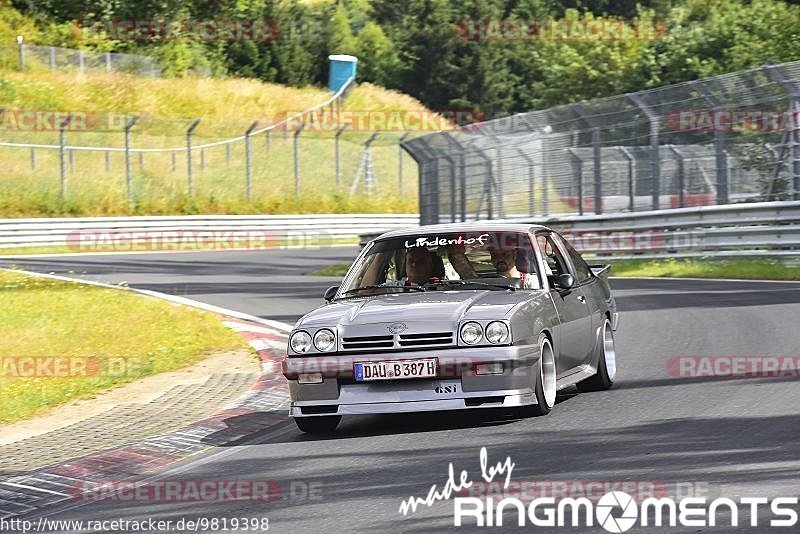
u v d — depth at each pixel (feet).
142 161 476.54
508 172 308.60
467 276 100.94
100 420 106.01
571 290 102.89
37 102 507.71
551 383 94.38
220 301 212.23
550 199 293.02
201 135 517.96
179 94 567.59
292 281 253.65
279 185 492.95
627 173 284.61
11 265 306.35
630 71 641.81
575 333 100.12
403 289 99.76
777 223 231.09
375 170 535.60
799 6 533.55
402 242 104.01
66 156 463.42
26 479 82.02
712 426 83.87
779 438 78.07
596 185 276.62
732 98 241.35
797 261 224.12
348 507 67.36
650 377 110.42
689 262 244.63
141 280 260.83
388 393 88.89
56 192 432.66
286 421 100.89
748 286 195.31
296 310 193.98
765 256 230.07
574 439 82.38
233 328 169.99
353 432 93.35
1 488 79.61
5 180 433.48
